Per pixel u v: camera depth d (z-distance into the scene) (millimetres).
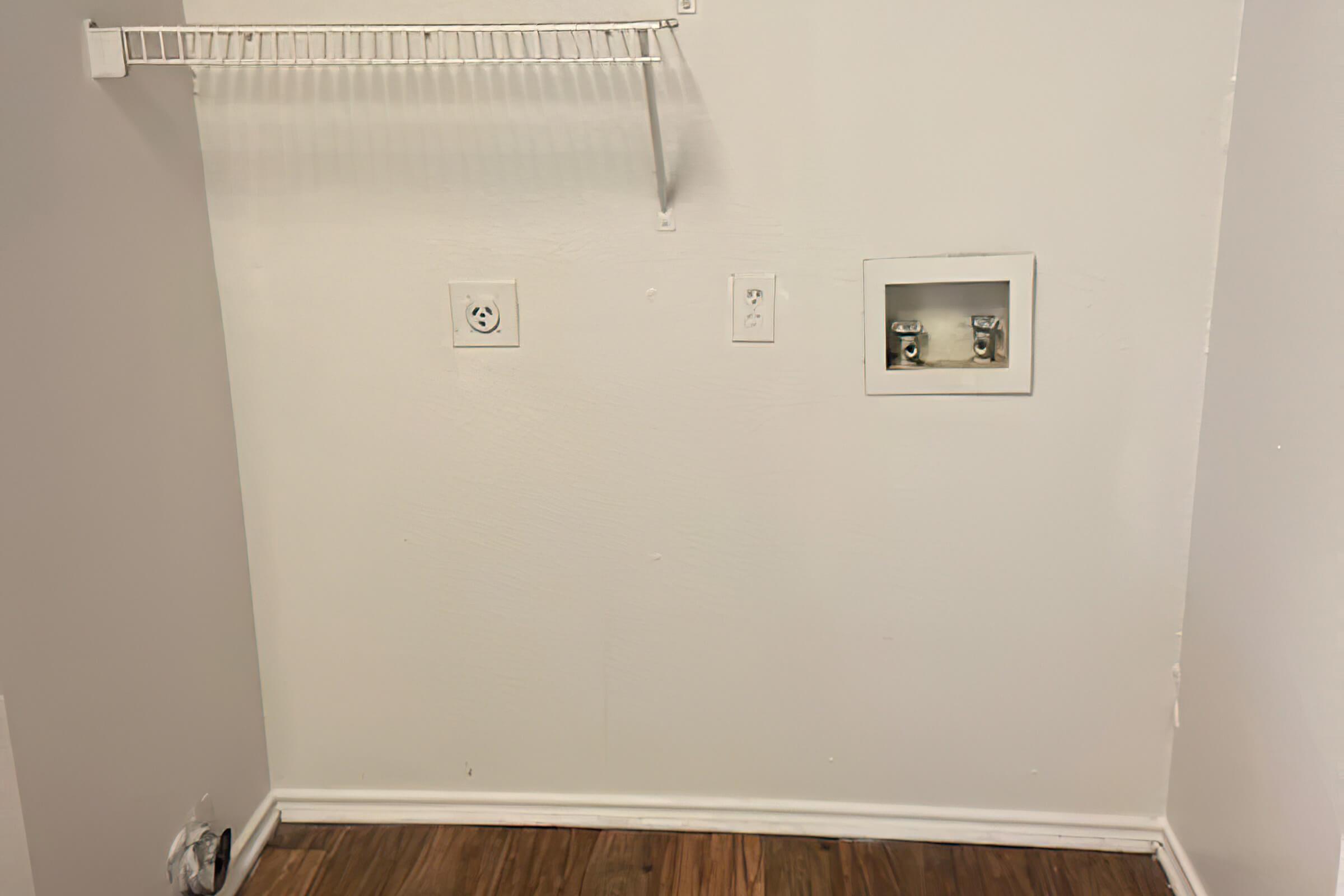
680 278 1362
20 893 999
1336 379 956
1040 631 1438
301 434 1448
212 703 1383
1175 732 1433
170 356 1265
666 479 1435
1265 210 1136
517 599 1501
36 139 1005
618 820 1559
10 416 963
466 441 1441
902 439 1389
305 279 1393
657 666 1514
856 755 1521
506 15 1293
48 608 1019
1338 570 941
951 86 1271
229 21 1302
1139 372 1330
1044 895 1398
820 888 1419
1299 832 1020
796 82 1287
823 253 1335
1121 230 1289
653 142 1256
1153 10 1223
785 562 1452
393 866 1478
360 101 1329
